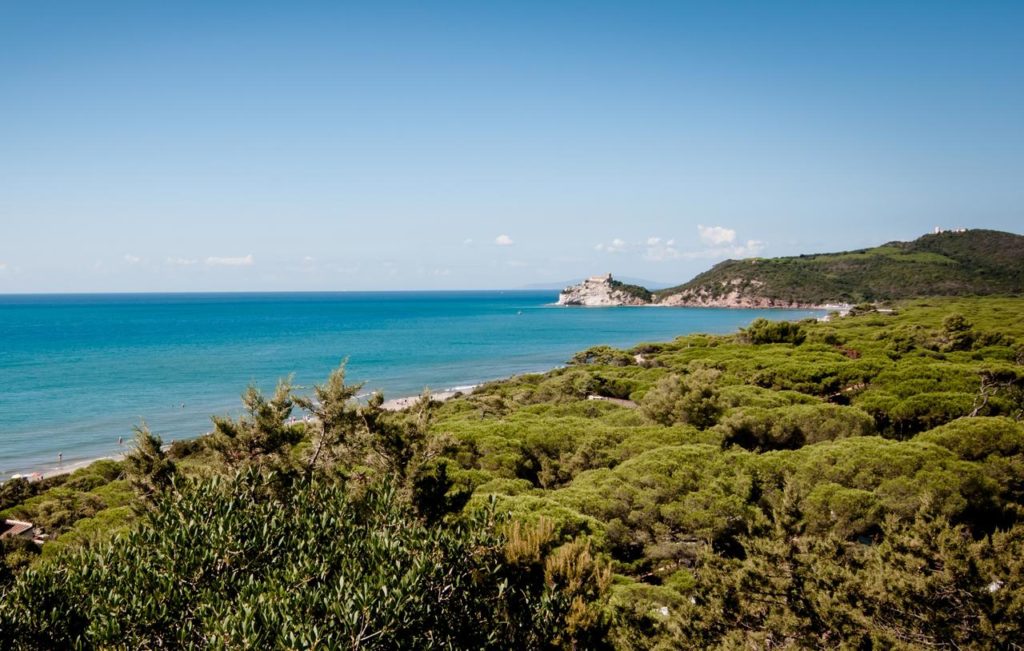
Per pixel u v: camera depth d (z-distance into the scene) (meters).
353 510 11.98
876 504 18.64
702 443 27.14
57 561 10.74
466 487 22.19
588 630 11.09
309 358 102.88
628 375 61.00
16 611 8.63
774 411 32.03
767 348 65.06
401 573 9.14
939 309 97.88
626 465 23.88
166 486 16.64
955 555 10.26
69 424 55.50
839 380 45.19
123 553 9.84
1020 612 9.27
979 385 37.66
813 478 21.36
